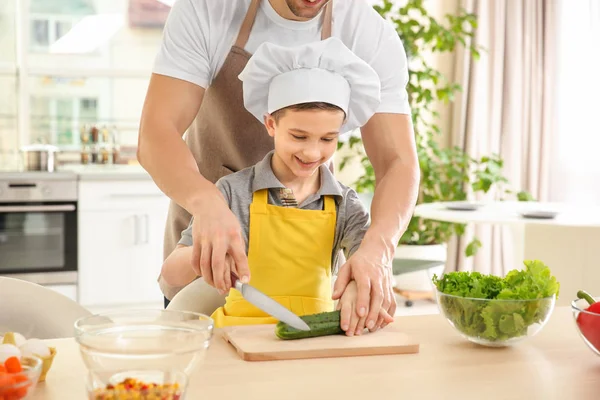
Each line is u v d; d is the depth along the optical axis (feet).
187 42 5.28
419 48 16.46
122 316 3.69
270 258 5.24
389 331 4.43
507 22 16.58
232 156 6.13
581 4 16.84
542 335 4.51
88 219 14.34
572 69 16.97
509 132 16.72
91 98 16.34
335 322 4.29
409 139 5.53
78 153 16.29
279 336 4.17
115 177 14.37
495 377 3.75
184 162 4.87
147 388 2.99
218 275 4.23
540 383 3.67
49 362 3.59
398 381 3.66
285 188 5.35
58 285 14.32
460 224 15.03
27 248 14.12
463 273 4.41
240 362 3.92
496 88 16.57
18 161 15.99
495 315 4.10
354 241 5.34
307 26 5.49
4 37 15.81
